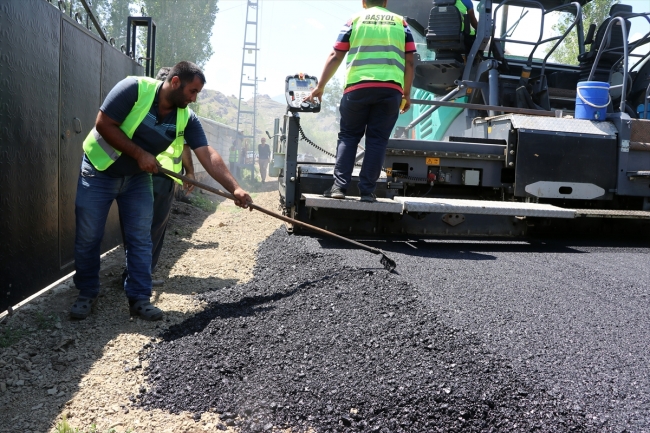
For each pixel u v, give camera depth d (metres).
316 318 3.23
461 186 6.20
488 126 6.32
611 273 4.30
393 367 2.62
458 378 2.49
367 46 4.73
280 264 4.62
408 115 8.84
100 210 3.44
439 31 7.22
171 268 4.80
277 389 2.52
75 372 2.76
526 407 2.30
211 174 3.68
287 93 5.29
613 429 2.16
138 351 2.99
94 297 3.61
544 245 5.51
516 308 3.38
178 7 26.17
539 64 7.91
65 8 4.25
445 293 3.58
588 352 2.80
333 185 5.07
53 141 3.99
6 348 3.00
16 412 2.41
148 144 3.42
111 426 2.31
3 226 3.28
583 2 7.92
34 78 3.63
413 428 2.23
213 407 2.46
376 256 4.59
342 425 2.27
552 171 5.77
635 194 5.91
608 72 7.62
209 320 3.39
